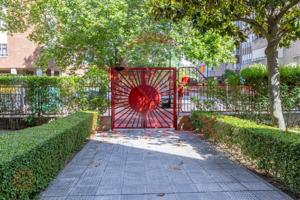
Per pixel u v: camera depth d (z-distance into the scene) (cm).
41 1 1600
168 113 1047
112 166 545
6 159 308
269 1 586
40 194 404
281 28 658
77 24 1456
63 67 1773
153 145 734
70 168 531
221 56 1645
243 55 3231
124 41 1480
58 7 1488
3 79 1069
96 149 689
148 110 994
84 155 629
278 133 473
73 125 609
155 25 1446
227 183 449
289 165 400
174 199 388
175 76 984
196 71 1172
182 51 1562
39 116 1043
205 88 989
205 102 980
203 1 616
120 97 987
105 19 1400
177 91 995
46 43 1697
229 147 646
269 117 946
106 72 1031
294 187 395
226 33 707
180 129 971
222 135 683
